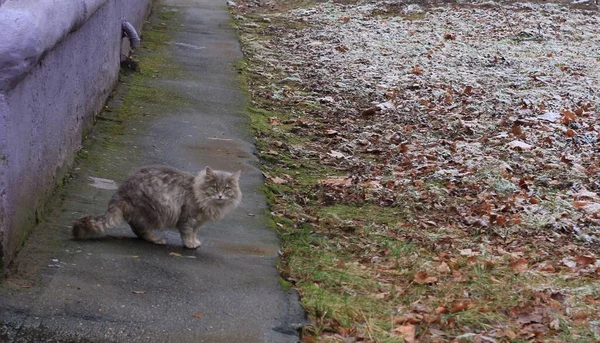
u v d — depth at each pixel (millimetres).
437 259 4801
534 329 4145
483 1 12789
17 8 4086
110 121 6105
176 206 4441
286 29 11023
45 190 4652
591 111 7594
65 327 3812
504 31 11094
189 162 5656
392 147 6578
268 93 7680
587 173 6199
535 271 4719
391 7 12445
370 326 4047
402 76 8672
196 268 4324
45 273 4117
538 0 12891
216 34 9922
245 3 12836
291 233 4945
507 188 5828
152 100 6746
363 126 7047
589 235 5266
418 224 5281
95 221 4402
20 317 3832
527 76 8891
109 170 5297
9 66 3969
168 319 3920
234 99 7168
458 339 4000
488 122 7180
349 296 4305
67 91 5082
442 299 4340
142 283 4141
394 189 5770
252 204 5188
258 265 4453
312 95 7852
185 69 7922
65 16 4660
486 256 4844
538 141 6777
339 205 5504
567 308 4316
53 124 4777
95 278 4129
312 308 4117
